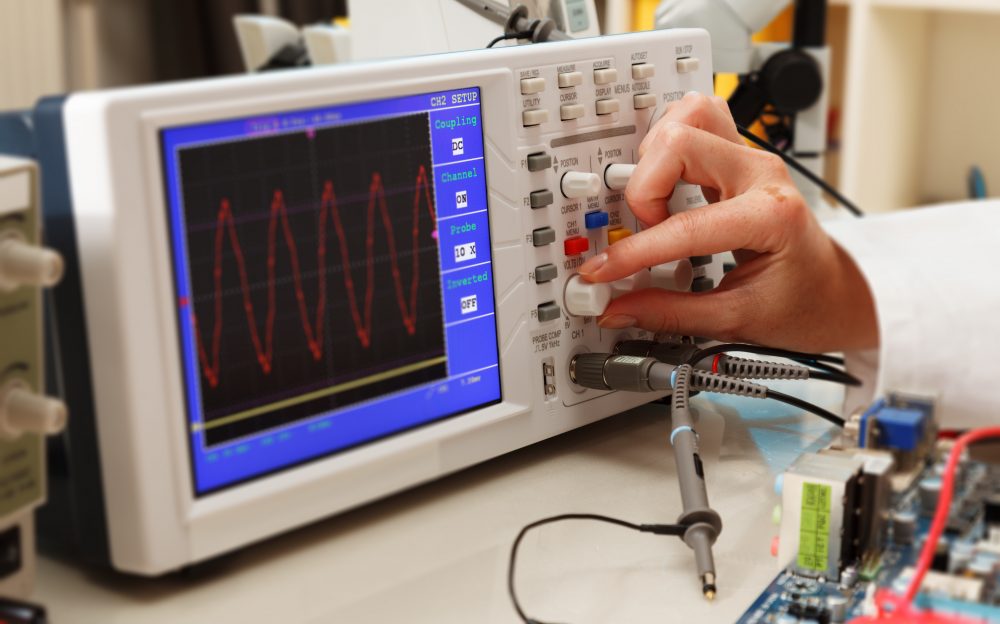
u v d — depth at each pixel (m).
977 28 2.28
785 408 0.86
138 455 0.53
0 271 0.48
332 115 0.61
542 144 0.72
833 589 0.56
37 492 0.53
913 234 0.81
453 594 0.57
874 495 0.57
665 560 0.61
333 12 2.55
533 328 0.72
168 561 0.55
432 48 1.00
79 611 0.55
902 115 2.31
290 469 0.60
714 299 0.76
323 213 0.61
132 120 0.51
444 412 0.68
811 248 0.76
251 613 0.55
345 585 0.58
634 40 0.78
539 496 0.69
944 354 0.70
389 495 0.70
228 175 0.57
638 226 0.80
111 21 2.50
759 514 0.66
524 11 0.90
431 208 0.67
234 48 2.55
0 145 0.55
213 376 0.57
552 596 0.56
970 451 0.70
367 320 0.64
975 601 0.52
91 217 0.52
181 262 0.55
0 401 0.50
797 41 1.34
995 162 2.33
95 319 0.52
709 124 0.79
